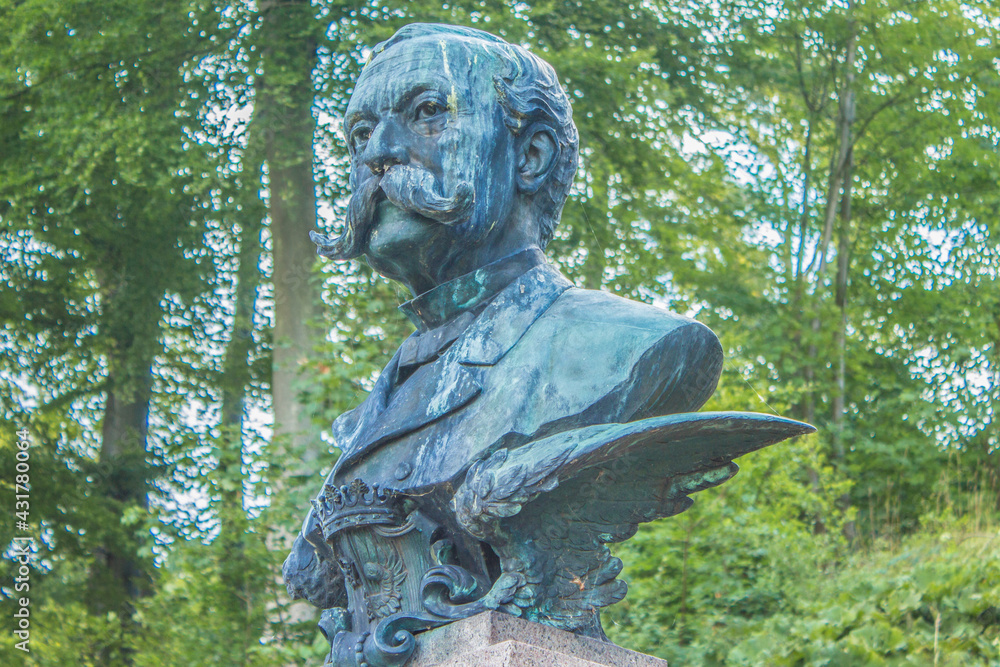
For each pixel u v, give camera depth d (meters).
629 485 2.85
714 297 12.22
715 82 11.66
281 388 9.85
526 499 2.64
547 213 3.26
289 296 10.12
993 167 13.29
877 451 11.48
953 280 13.44
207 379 12.16
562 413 2.81
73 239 11.41
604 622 7.32
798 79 12.95
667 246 11.09
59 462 11.37
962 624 6.55
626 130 10.75
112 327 11.89
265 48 10.20
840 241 13.38
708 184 11.89
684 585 7.48
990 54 13.33
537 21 10.70
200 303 12.07
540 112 3.17
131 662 9.98
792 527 8.13
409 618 2.80
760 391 9.41
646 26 11.26
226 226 11.06
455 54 3.12
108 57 10.41
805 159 13.58
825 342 12.11
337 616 2.95
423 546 2.87
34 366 12.08
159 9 10.20
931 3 13.41
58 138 10.04
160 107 10.50
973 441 11.98
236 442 8.01
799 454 8.94
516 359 2.93
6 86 10.59
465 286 3.09
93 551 11.28
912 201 13.62
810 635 6.74
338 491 2.90
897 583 7.04
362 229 3.12
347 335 8.10
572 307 3.02
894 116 13.68
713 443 2.78
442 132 3.07
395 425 2.97
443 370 3.01
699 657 7.05
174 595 7.71
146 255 11.52
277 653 7.21
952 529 8.19
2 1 10.41
